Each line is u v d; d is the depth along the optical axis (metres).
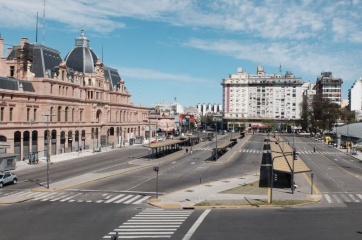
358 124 166.88
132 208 45.66
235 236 33.91
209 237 33.59
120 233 34.66
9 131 88.56
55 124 106.38
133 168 82.19
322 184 64.25
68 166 85.38
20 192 55.41
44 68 104.62
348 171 82.69
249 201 49.28
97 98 132.12
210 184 62.69
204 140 174.62
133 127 166.88
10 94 89.75
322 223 38.75
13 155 78.25
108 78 150.12
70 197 52.06
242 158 104.69
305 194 54.38
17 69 102.88
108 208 45.50
